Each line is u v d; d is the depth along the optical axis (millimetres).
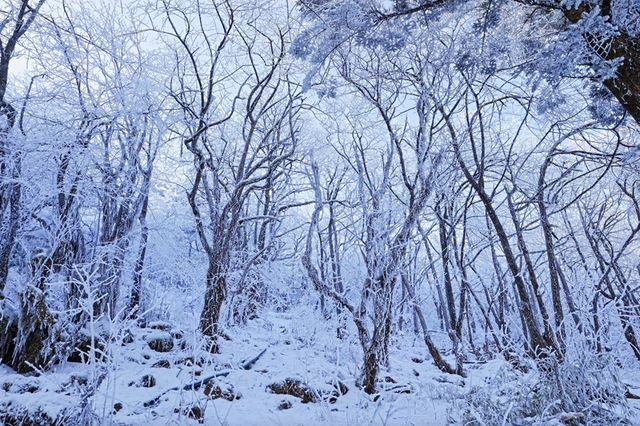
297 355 8039
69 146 8758
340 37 5984
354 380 6340
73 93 9602
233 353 7750
